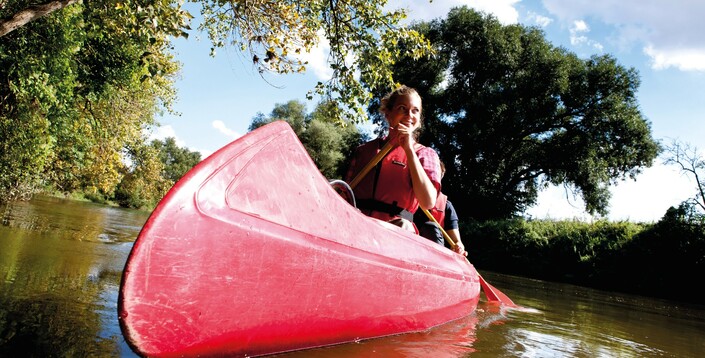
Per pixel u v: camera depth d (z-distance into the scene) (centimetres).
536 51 2305
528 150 2447
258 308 131
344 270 160
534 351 213
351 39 662
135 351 110
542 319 344
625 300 766
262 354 140
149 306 108
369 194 256
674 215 1184
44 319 165
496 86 2320
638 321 431
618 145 2259
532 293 641
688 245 1127
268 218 135
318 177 162
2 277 234
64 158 1027
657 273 1155
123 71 903
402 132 235
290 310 141
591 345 253
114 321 175
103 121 1052
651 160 2239
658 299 968
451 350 188
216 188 122
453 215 374
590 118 2262
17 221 638
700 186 1575
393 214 253
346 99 678
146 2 448
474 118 2262
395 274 192
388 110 276
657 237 1196
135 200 3741
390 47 665
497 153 2384
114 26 673
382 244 192
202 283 116
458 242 367
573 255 1353
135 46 835
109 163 1249
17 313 168
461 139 2334
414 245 226
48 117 750
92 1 622
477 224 1809
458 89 2408
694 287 1092
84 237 548
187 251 113
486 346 208
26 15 473
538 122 2333
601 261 1279
